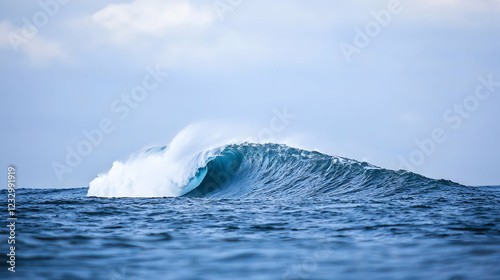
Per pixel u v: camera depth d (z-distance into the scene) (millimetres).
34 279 9484
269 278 9688
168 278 9688
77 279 9555
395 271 10086
